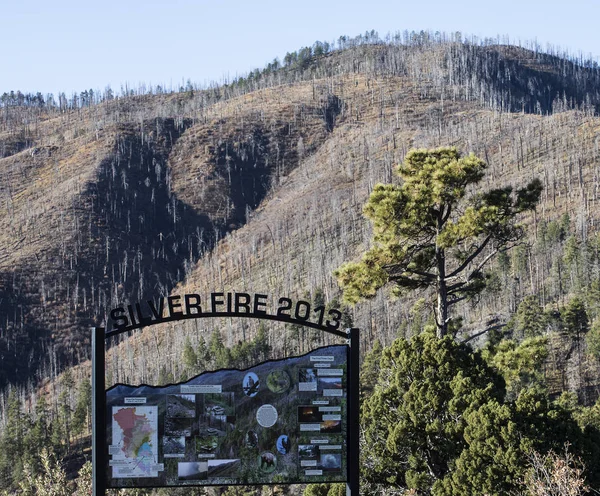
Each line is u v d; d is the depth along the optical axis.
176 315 17.38
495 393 25.94
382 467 27.00
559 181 158.50
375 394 28.30
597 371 72.81
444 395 26.84
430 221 30.80
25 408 144.00
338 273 30.17
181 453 17.50
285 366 17.97
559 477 19.78
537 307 79.62
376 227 30.34
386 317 111.69
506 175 173.12
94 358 17.16
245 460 17.70
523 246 108.88
